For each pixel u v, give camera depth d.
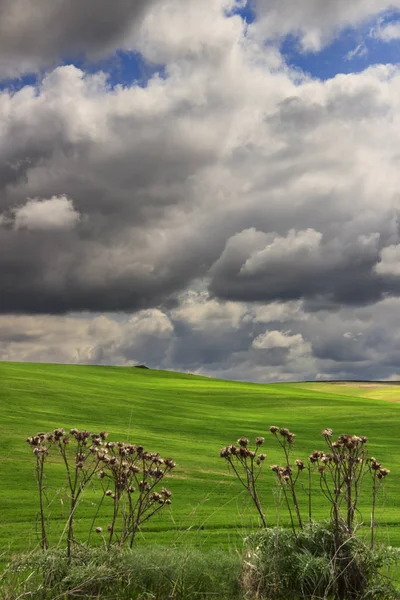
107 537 13.80
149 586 6.97
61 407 53.84
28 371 87.25
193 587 7.02
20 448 31.47
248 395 80.00
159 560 7.20
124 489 7.79
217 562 7.33
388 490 24.97
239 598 6.80
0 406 50.69
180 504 19.83
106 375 101.81
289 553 7.30
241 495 22.22
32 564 7.01
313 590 6.93
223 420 55.16
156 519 16.44
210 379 114.88
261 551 7.44
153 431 45.19
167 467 7.89
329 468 7.50
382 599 7.02
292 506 20.02
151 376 109.31
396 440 46.34
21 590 6.60
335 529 7.16
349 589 6.89
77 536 13.84
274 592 6.83
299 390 94.62
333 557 6.93
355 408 68.31
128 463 7.88
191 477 26.36
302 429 51.19
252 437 45.00
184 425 49.91
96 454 7.79
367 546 7.53
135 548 7.84
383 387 121.31
